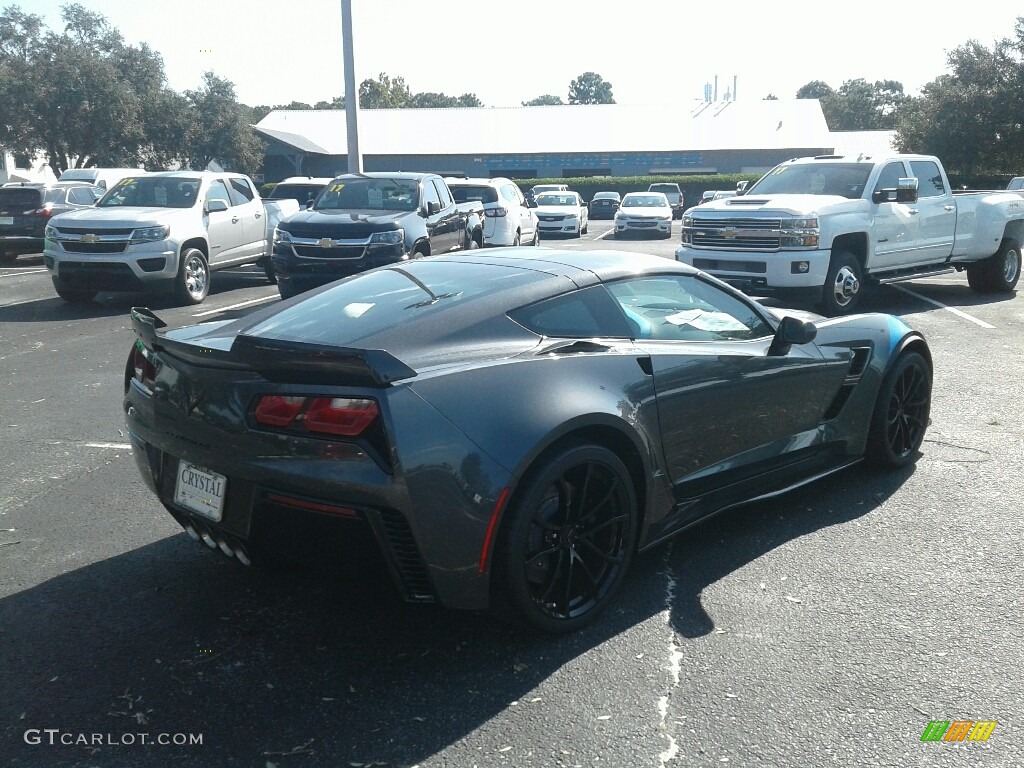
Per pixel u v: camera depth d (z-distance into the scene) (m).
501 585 3.19
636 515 3.68
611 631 3.46
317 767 2.67
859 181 11.30
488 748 2.75
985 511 4.66
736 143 54.69
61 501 4.97
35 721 2.90
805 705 2.96
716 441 4.08
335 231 11.51
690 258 11.05
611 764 2.67
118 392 7.52
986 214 12.65
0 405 7.10
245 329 3.71
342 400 2.96
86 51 44.69
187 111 46.97
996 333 9.91
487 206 18.25
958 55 43.38
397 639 3.41
